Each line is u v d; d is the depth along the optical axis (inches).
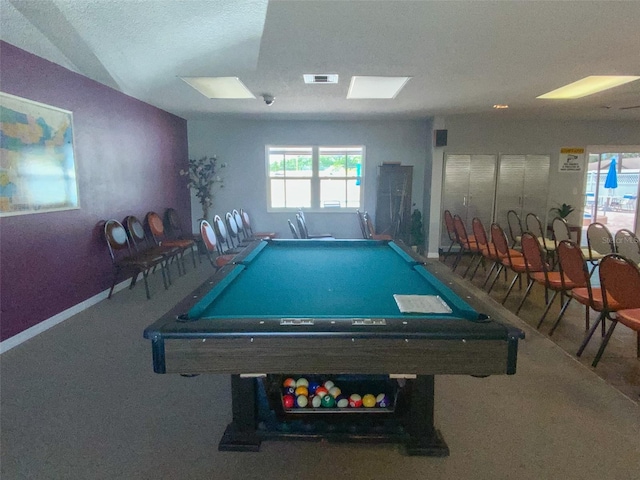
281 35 115.8
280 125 296.5
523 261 180.4
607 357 123.1
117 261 180.4
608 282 113.4
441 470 75.7
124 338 138.0
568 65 146.1
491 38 117.4
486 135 286.0
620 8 96.3
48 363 119.3
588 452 80.4
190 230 303.3
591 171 311.6
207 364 61.9
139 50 136.9
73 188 161.5
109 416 93.0
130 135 209.2
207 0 104.7
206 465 77.2
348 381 84.4
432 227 288.4
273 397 81.9
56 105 151.5
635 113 256.1
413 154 299.9
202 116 276.2
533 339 136.7
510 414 93.7
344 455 80.2
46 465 76.7
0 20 113.7
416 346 61.3
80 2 105.1
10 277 130.1
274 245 149.3
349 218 308.2
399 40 119.3
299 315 68.7
